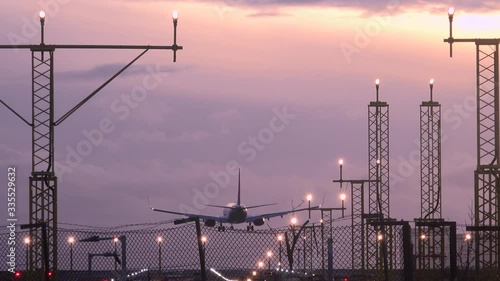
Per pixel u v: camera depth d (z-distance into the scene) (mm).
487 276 115188
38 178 115938
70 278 106000
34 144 117375
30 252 100438
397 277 121750
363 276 129750
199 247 74625
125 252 79250
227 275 88812
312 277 108062
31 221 115812
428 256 139000
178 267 82688
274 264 105250
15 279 97688
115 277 96812
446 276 130250
